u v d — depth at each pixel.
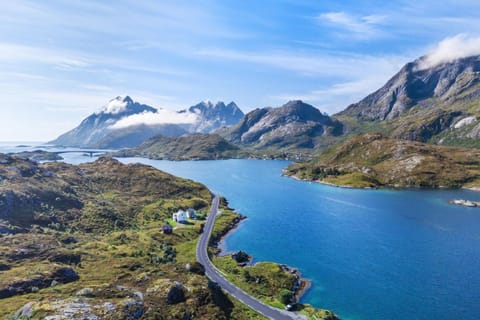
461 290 129.88
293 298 122.31
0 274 112.44
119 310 87.75
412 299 122.88
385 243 187.62
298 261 161.25
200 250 169.75
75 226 188.88
